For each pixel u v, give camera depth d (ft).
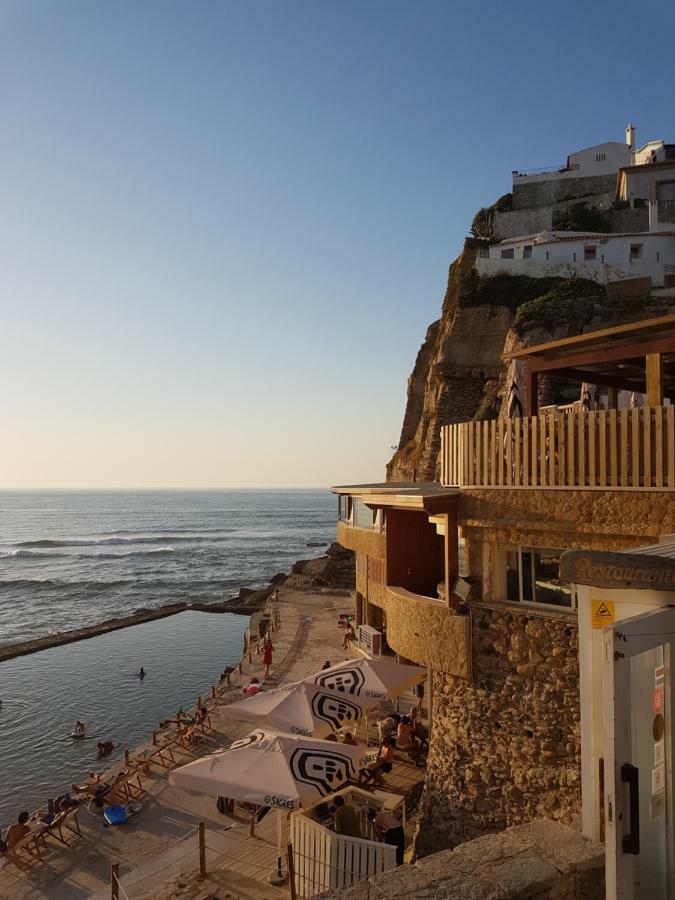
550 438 28.55
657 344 33.50
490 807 30.12
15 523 634.84
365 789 42.70
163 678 111.86
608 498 26.58
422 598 34.65
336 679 49.88
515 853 14.98
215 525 601.21
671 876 12.63
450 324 132.26
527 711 29.04
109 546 395.14
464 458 32.24
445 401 127.65
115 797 49.93
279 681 81.92
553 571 29.01
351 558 171.22
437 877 14.16
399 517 42.75
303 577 164.66
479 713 30.83
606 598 14.64
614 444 26.48
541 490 28.81
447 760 32.30
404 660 68.18
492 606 30.45
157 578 253.65
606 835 11.51
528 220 165.78
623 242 134.92
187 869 39.40
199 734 65.67
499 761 29.94
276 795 33.76
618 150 178.91
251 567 289.94
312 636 105.70
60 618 176.96
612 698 11.46
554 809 27.84
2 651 129.18
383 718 62.34
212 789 34.58
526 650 29.19
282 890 34.22
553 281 128.06
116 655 128.47
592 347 35.91
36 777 71.87
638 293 115.85
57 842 44.80
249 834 42.96
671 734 12.82
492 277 131.85
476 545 31.76
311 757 36.96
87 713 93.81
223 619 165.48
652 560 13.26
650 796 12.53
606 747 11.55
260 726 67.77
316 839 33.53
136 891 37.73
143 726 88.33
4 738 83.92
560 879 14.21
